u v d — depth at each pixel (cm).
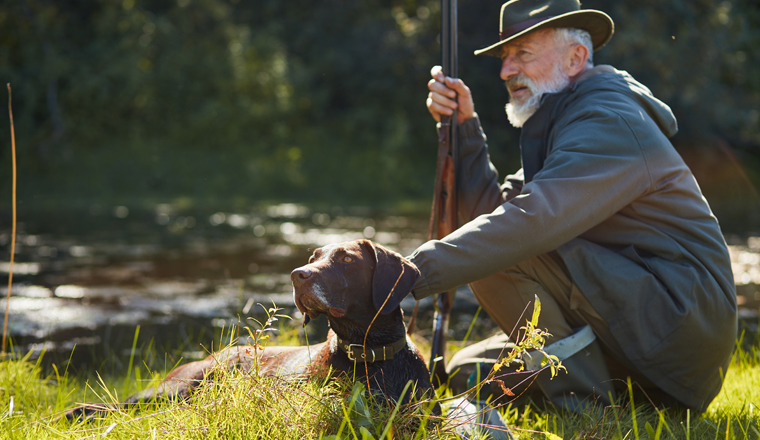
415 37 2252
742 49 1898
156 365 390
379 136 2248
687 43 1734
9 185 1794
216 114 2150
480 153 318
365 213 1566
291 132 2223
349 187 1998
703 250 270
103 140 2048
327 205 1777
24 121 1953
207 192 1912
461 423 217
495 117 2144
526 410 276
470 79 2053
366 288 216
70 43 2183
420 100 2298
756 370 348
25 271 778
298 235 1123
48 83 2027
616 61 1700
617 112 271
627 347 266
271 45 2331
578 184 256
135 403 246
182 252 937
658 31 1695
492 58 2048
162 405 233
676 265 266
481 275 247
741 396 308
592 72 299
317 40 2452
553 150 273
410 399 212
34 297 635
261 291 667
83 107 2058
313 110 2311
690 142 1942
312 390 211
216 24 2364
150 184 1909
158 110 2152
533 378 276
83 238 1073
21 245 985
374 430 201
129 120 2114
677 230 272
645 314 263
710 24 1741
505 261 249
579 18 299
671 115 296
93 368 403
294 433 198
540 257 277
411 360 229
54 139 1966
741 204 1734
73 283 708
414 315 304
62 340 475
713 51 1753
